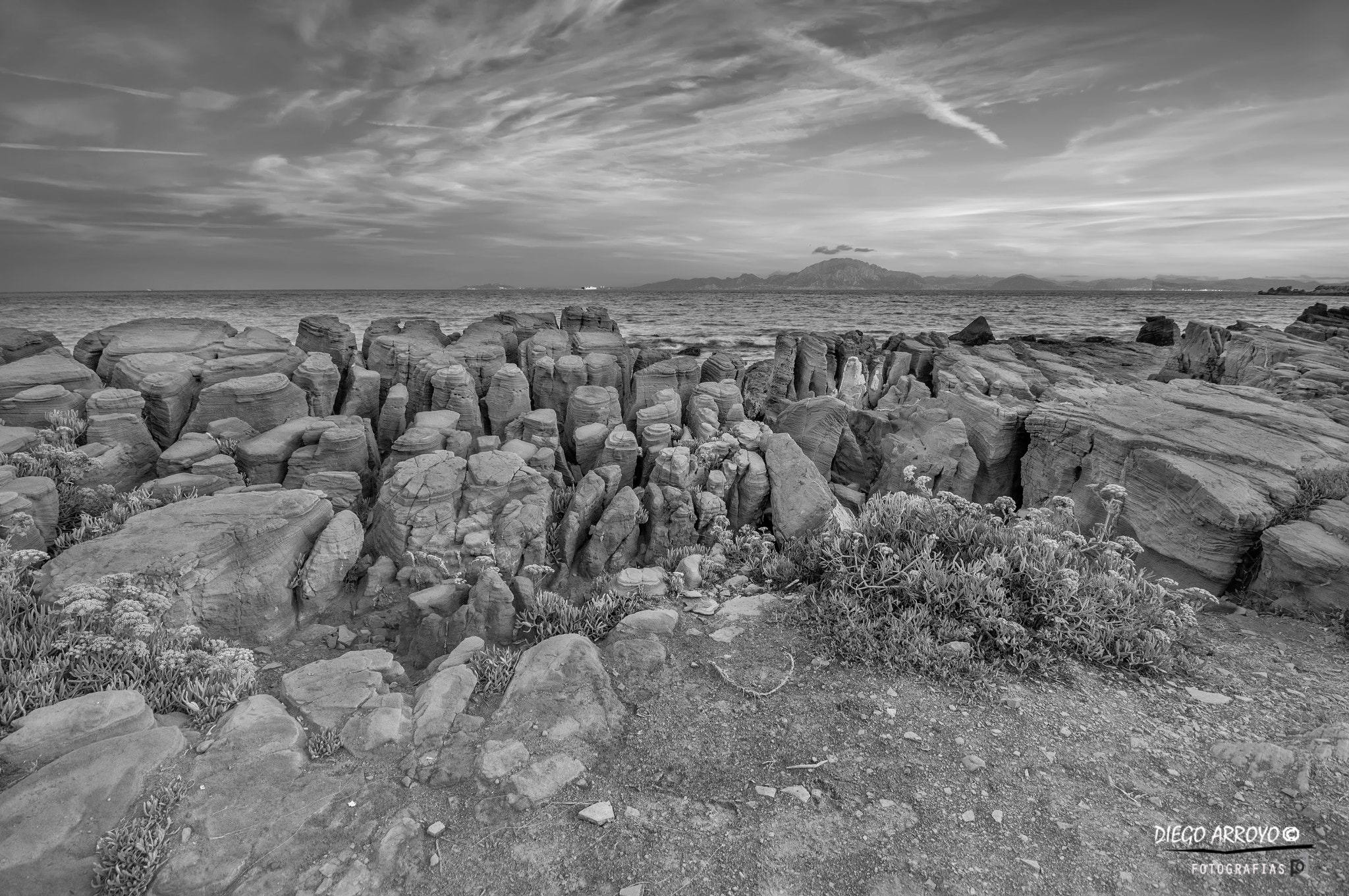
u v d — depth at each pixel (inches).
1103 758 229.8
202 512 363.3
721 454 508.4
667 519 462.9
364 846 190.1
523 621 343.3
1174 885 178.7
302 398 577.9
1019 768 225.5
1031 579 317.7
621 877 182.5
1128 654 290.2
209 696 259.8
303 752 229.1
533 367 762.2
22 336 666.2
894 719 252.4
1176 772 223.6
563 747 234.5
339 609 378.6
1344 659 301.4
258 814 197.3
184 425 537.3
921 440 661.3
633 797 213.9
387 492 420.5
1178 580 426.0
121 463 453.1
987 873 183.3
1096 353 1407.5
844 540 378.9
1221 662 298.8
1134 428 527.2
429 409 659.4
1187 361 1296.8
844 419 662.5
